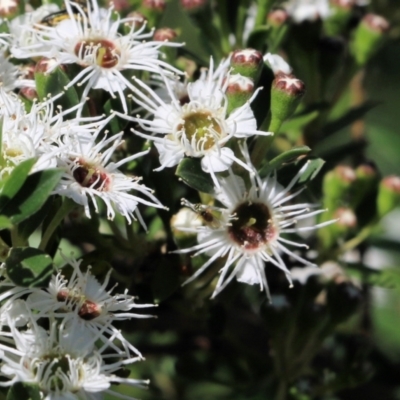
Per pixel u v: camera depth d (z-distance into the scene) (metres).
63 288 0.17
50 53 0.18
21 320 0.16
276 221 0.17
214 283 0.18
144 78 0.18
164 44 0.18
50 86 0.17
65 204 0.17
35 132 0.17
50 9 0.19
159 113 0.17
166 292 0.18
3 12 0.18
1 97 0.17
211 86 0.17
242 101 0.17
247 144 0.18
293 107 0.17
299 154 0.17
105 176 0.17
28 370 0.16
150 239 0.19
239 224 0.17
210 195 0.17
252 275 0.17
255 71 0.17
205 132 0.17
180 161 0.17
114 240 0.18
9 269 0.16
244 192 0.17
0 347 0.16
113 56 0.18
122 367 0.17
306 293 0.19
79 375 0.16
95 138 0.17
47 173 0.16
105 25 0.18
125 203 0.17
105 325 0.17
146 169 0.18
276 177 0.17
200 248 0.18
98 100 0.18
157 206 0.17
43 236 0.17
